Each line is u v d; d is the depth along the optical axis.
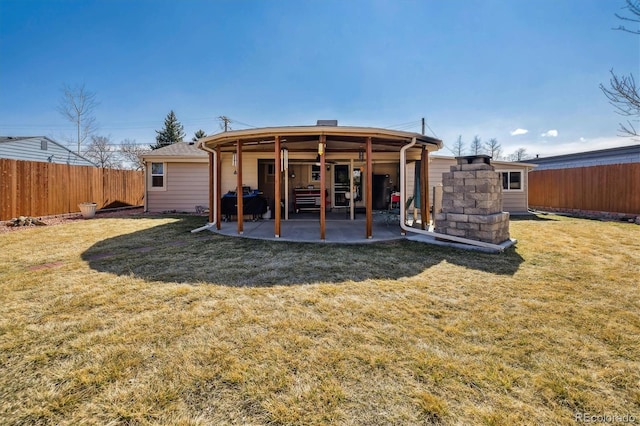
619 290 3.45
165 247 5.60
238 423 1.63
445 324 2.67
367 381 1.95
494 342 2.38
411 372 2.03
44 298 3.20
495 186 5.95
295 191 12.46
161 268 4.29
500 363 2.12
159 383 1.92
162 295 3.29
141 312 2.88
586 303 3.09
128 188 14.90
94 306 3.01
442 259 4.78
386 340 2.41
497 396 1.82
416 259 4.78
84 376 1.98
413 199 8.93
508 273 4.08
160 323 2.67
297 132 5.99
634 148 15.84
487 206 5.56
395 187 13.29
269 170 12.35
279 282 3.72
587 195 12.26
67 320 2.72
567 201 13.16
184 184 12.72
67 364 2.10
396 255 5.02
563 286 3.58
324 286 3.58
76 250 5.40
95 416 1.68
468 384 1.92
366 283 3.69
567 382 1.93
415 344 2.36
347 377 1.98
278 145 6.17
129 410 1.71
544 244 5.91
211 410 1.72
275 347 2.31
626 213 10.70
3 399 1.79
